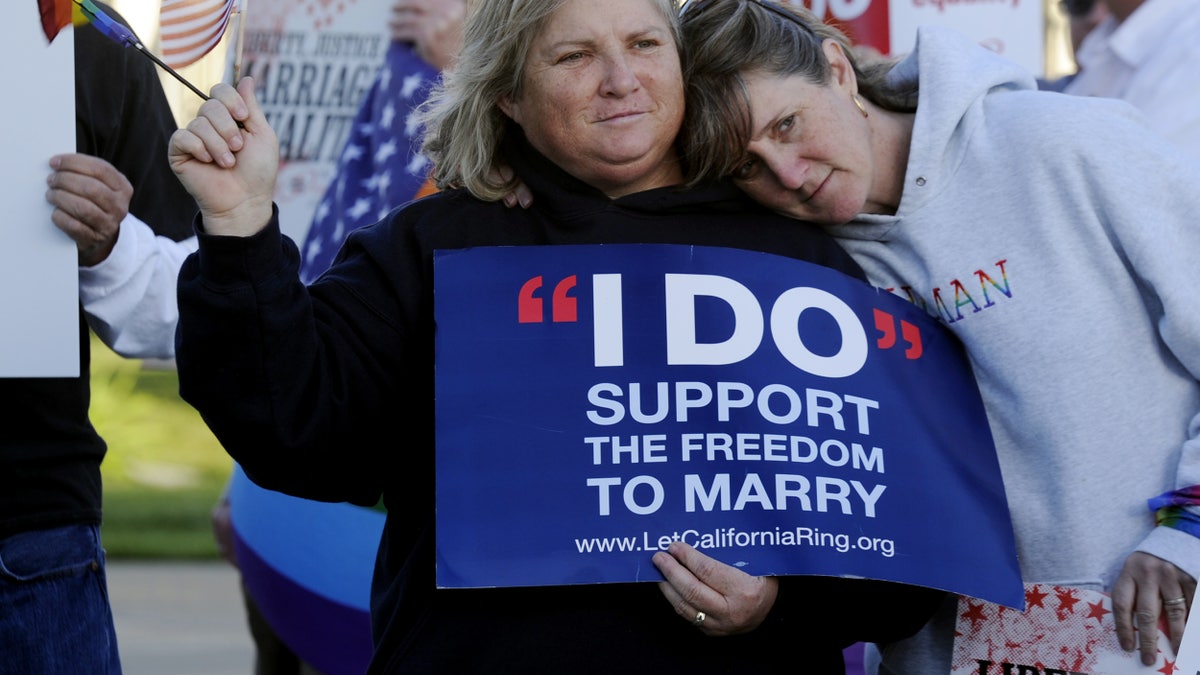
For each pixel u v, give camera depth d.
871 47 9.47
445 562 5.54
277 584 9.01
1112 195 6.05
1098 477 6.11
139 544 21.33
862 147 6.27
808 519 5.71
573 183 6.13
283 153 9.27
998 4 9.58
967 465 6.16
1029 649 6.18
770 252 6.23
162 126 7.44
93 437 6.91
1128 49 9.34
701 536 5.62
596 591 5.73
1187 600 5.91
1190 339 5.98
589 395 5.74
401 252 6.03
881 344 6.18
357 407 5.80
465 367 5.74
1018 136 6.27
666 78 5.91
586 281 5.87
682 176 6.29
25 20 5.98
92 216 6.03
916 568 5.83
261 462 5.62
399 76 9.06
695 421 5.75
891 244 6.51
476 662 5.67
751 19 6.23
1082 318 6.11
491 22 6.03
